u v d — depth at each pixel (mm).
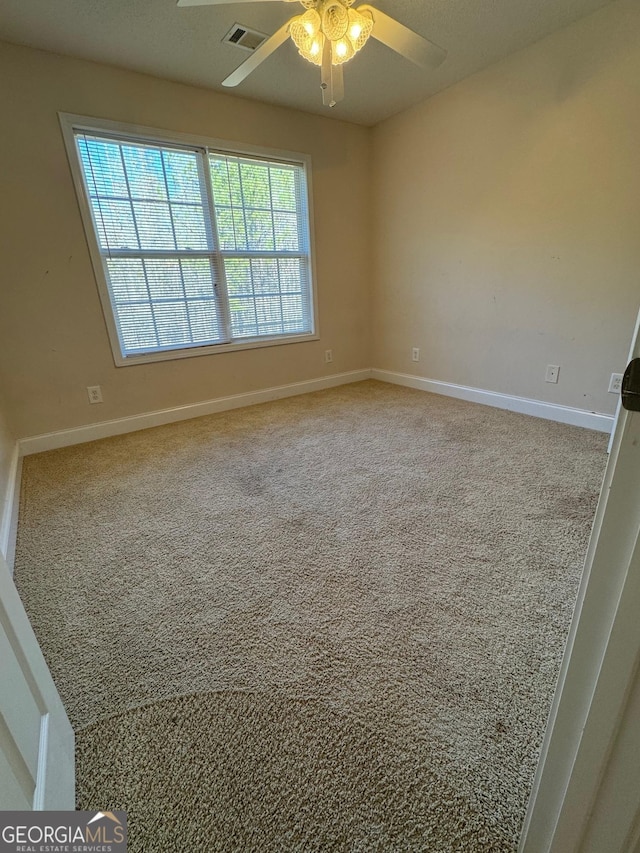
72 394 2719
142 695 1022
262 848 732
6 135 2213
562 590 1338
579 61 2271
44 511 1911
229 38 2164
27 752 643
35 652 774
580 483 2027
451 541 1605
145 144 2625
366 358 4324
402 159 3439
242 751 891
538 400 2998
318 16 1578
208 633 1212
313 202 3457
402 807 786
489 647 1135
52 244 2461
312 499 1962
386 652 1127
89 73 2352
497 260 3000
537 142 2572
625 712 449
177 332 3076
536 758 859
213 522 1795
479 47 2443
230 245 3135
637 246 2303
